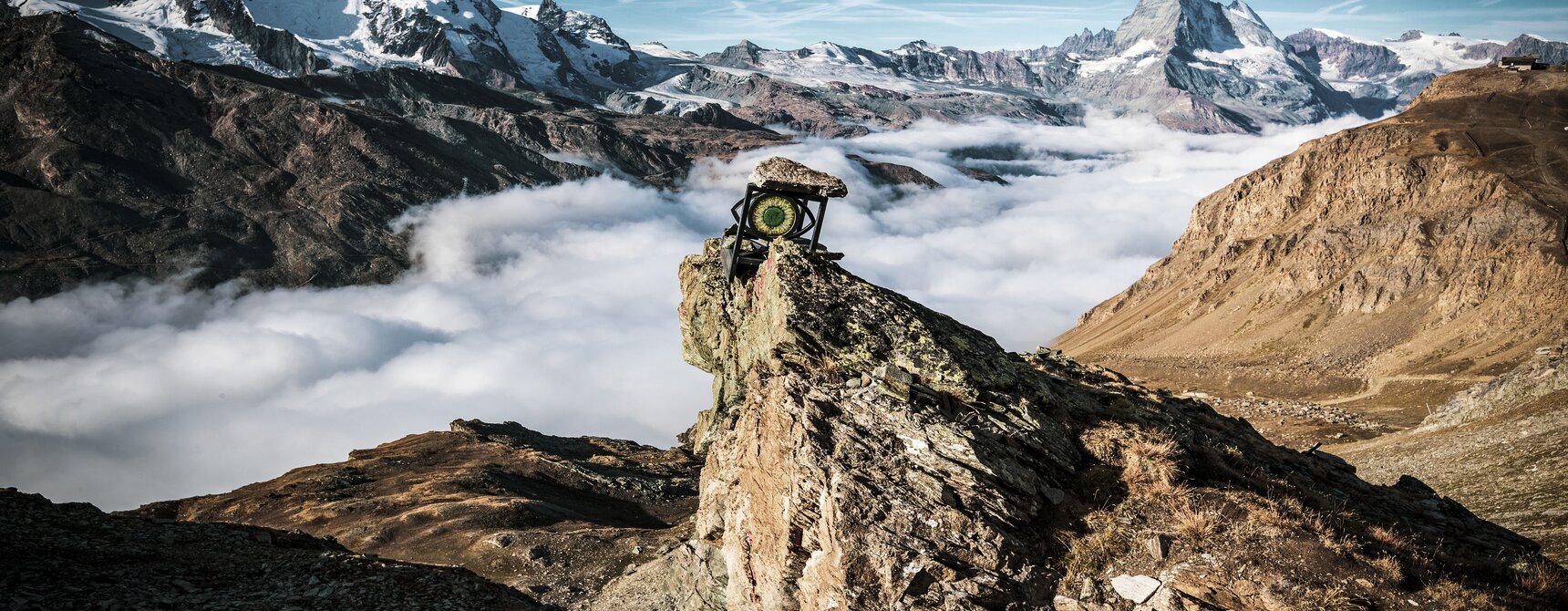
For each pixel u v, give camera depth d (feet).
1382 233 543.39
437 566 78.33
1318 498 52.44
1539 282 415.85
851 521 46.93
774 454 56.29
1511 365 367.86
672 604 84.48
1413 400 362.74
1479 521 58.75
